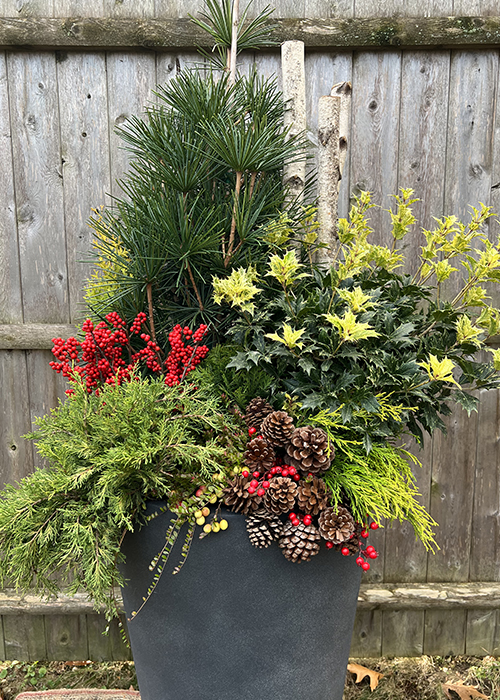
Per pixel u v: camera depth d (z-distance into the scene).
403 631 1.86
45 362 1.74
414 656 1.86
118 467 0.96
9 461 1.79
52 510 0.97
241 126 1.17
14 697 1.71
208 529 0.99
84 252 1.66
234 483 1.00
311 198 1.46
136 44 1.56
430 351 1.12
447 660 1.85
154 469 1.01
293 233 1.27
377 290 1.16
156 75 1.61
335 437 1.08
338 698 1.20
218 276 1.27
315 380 1.11
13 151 1.64
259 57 1.58
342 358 1.13
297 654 1.06
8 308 1.71
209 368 1.19
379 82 1.60
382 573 1.83
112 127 1.62
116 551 0.95
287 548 0.96
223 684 1.07
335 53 1.59
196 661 1.07
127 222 1.25
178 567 1.01
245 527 0.99
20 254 1.69
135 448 0.98
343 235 1.25
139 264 1.19
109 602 0.95
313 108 1.62
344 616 1.12
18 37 1.54
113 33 1.55
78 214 1.67
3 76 1.60
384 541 1.82
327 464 1.00
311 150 1.52
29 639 1.86
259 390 1.17
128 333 1.29
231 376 1.19
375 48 1.59
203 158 1.23
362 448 1.11
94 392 1.17
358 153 1.63
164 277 1.29
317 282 1.21
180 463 1.04
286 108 1.31
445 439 1.76
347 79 1.60
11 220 1.67
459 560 1.83
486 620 1.85
